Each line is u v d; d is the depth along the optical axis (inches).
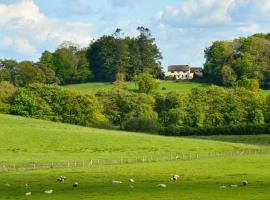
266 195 2527.1
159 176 3501.5
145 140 6830.7
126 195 2610.7
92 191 2778.1
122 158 5423.2
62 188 2938.0
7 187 3029.0
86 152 6013.8
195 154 5787.4
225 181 3137.3
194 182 3115.2
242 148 6491.1
